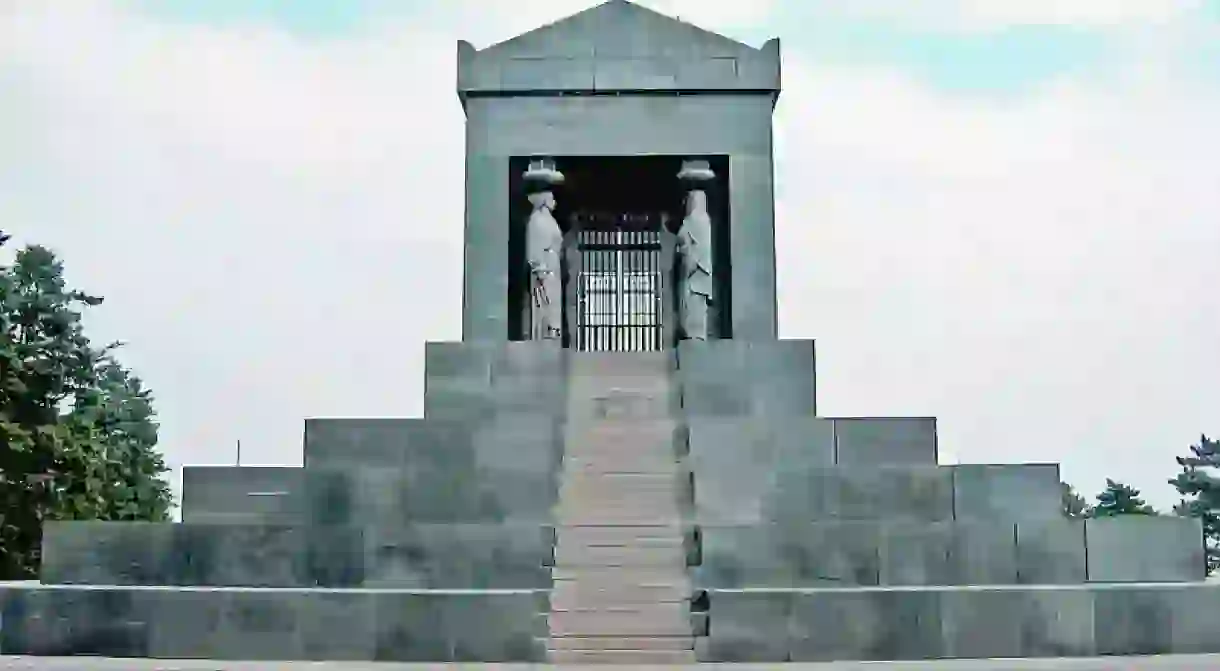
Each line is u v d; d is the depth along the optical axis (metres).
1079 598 22.42
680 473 25.86
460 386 27.69
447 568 23.78
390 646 22.09
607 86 31.17
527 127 31.19
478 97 31.28
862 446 26.09
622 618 22.34
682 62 31.22
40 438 47.75
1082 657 22.22
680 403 28.58
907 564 23.89
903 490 25.19
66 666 21.11
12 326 59.97
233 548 24.12
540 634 22.05
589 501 25.16
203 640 22.38
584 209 36.84
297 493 25.11
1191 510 86.12
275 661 22.06
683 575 23.52
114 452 64.25
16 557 48.75
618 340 36.75
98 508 53.75
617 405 28.55
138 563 24.27
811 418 26.34
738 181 30.94
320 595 22.33
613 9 31.44
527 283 32.41
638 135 31.11
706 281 30.42
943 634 22.17
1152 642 22.52
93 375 68.44
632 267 37.06
